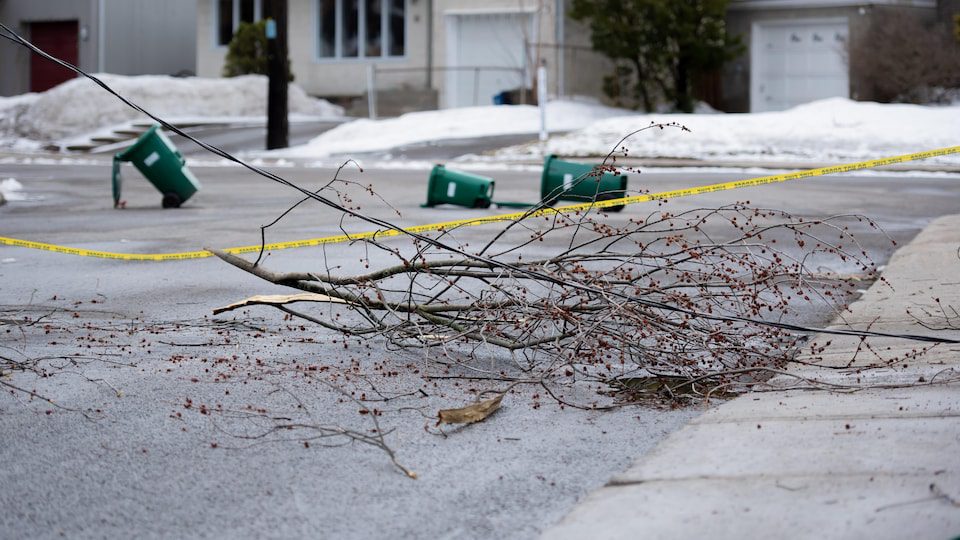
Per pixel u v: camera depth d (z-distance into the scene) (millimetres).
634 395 7199
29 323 9391
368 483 5582
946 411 6355
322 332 9055
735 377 7508
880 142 31328
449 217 17781
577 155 31828
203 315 9812
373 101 43094
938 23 40812
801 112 33500
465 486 5535
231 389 7258
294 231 16031
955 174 26562
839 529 4656
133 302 10500
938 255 12359
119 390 7246
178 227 16656
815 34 42781
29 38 53312
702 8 40156
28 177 26500
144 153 19297
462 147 34875
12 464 5871
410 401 7027
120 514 5215
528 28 43156
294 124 42344
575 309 7863
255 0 48656
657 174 26531
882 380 7301
